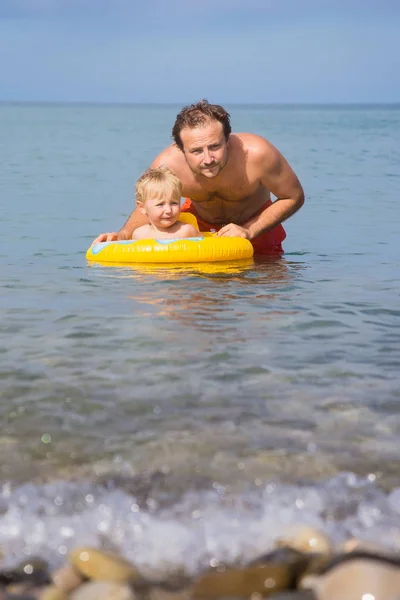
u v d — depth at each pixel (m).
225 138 6.53
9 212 9.41
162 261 6.37
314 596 1.84
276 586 1.91
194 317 4.51
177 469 2.66
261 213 7.04
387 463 2.71
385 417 3.07
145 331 4.20
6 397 3.23
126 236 6.96
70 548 2.22
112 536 2.28
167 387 3.36
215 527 2.32
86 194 11.51
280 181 6.82
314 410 3.13
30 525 2.32
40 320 4.42
